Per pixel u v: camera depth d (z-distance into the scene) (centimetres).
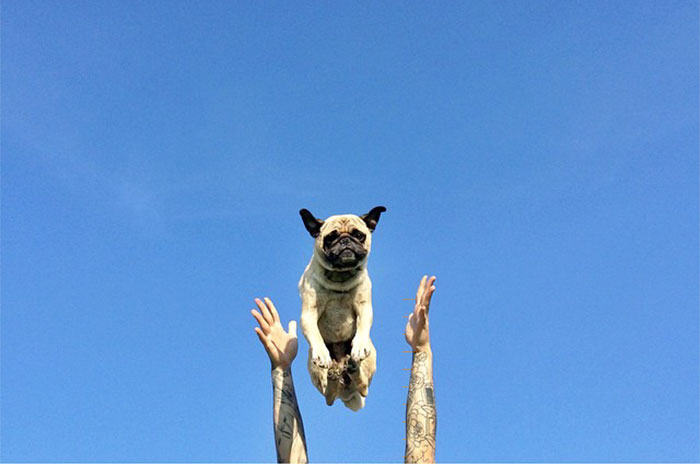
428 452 231
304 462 242
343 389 294
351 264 277
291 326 264
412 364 246
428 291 244
